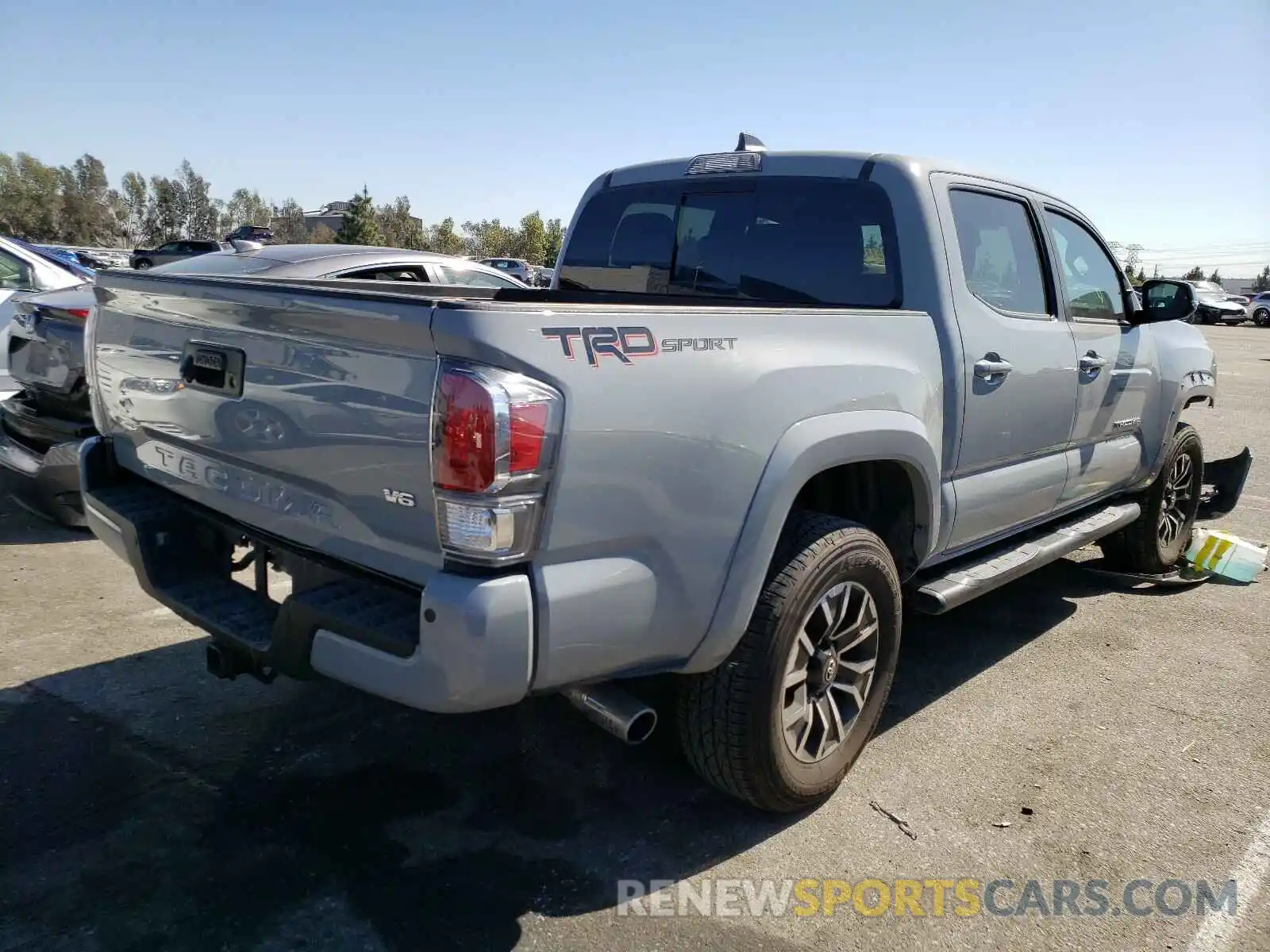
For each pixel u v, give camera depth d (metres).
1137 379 4.76
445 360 2.06
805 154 3.69
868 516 3.36
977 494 3.63
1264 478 8.75
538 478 2.10
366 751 3.30
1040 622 4.86
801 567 2.74
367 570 2.39
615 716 2.40
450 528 2.08
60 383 5.22
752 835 2.93
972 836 2.96
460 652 2.08
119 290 3.01
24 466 5.27
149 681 3.76
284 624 2.44
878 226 3.46
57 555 5.26
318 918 2.46
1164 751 3.52
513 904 2.56
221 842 2.77
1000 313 3.70
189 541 3.00
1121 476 4.88
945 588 3.52
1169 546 5.60
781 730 2.79
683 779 3.22
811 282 3.62
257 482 2.63
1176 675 4.22
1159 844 2.94
